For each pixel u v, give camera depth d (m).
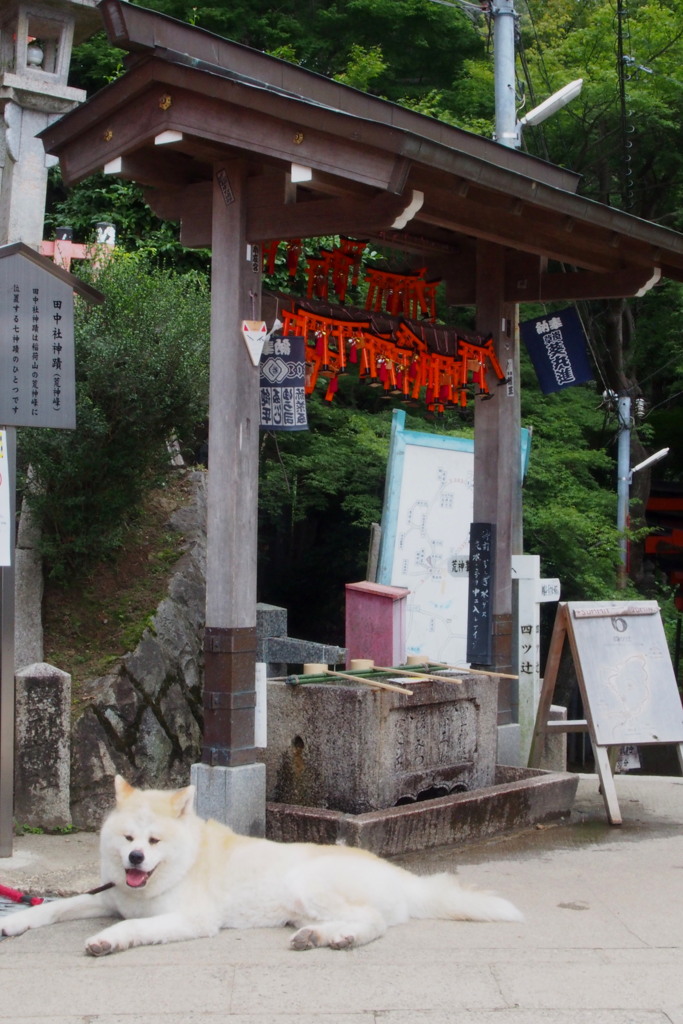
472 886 5.04
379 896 4.64
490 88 16.05
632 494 17.61
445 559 8.96
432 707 6.49
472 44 16.80
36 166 8.59
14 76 8.32
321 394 14.27
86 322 7.77
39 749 6.52
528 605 8.37
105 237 9.85
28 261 5.93
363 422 13.11
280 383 6.19
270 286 11.73
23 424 5.86
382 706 6.05
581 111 17.08
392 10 15.95
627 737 7.09
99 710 6.89
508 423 7.77
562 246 7.34
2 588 5.77
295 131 5.38
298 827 5.75
